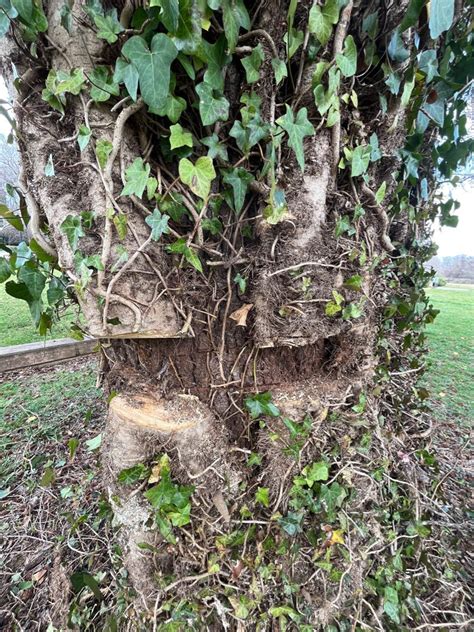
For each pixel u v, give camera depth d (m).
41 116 0.70
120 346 0.88
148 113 0.67
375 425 1.01
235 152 0.75
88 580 0.96
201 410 0.82
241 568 0.83
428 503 1.22
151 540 0.80
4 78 0.71
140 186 0.67
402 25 0.67
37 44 0.65
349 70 0.70
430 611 1.02
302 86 0.71
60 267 0.80
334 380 0.94
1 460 2.00
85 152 0.68
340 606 0.88
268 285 0.79
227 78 0.71
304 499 0.86
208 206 0.75
